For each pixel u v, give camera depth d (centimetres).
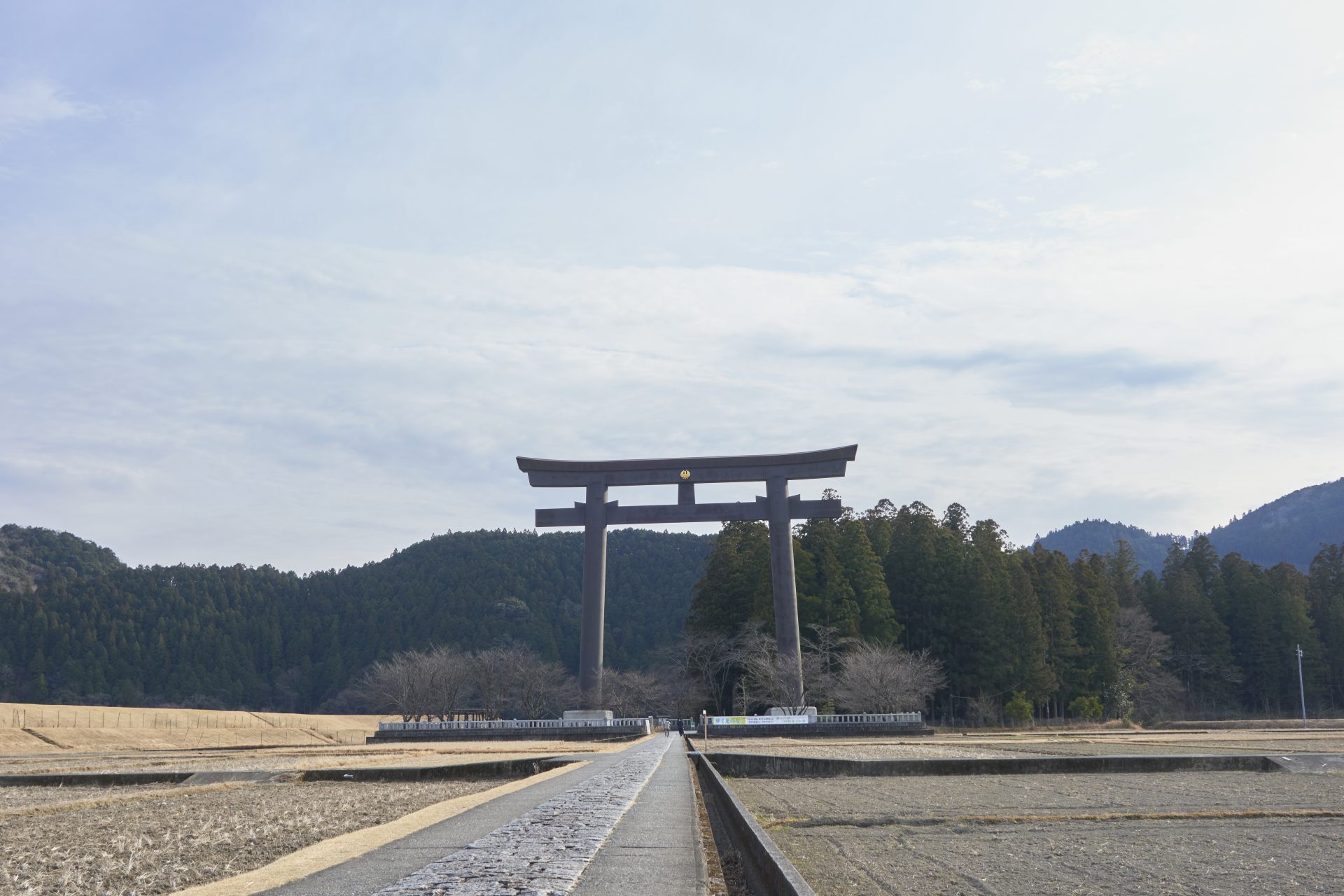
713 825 1852
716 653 10294
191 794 2642
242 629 18788
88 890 1204
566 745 6272
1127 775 3161
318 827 1816
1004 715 10150
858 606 10150
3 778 3061
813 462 8712
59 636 17412
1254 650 12412
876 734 7575
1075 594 11456
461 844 1262
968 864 1506
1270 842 1712
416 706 9775
